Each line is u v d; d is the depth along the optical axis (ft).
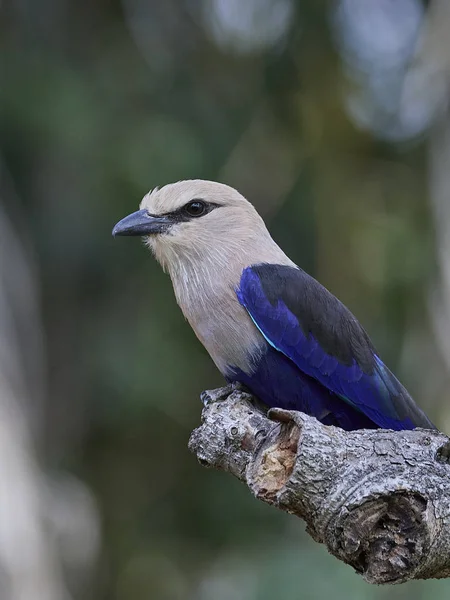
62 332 49.55
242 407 22.63
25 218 48.03
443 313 43.88
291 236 50.24
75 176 47.93
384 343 47.47
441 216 44.27
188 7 53.47
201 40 53.16
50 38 50.42
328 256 49.55
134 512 51.29
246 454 21.86
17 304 38.70
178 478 51.31
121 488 51.29
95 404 49.37
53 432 49.39
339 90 52.42
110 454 51.11
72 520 44.16
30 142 47.62
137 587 50.60
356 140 51.98
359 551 18.79
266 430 21.53
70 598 40.96
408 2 52.54
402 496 18.56
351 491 18.84
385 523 18.69
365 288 48.49
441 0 44.16
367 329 47.80
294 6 52.80
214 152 50.21
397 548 18.56
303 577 38.55
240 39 53.01
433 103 44.93
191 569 50.31
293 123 52.11
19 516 32.60
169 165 47.19
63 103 47.70
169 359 48.52
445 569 19.44
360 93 52.65
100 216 48.01
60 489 45.21
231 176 49.93
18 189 48.03
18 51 48.98
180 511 51.16
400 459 19.13
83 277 49.62
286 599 38.11
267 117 51.85
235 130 51.39
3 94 47.47
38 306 43.78
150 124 48.08
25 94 47.65
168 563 50.55
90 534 44.93
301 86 52.42
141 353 48.52
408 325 46.78
